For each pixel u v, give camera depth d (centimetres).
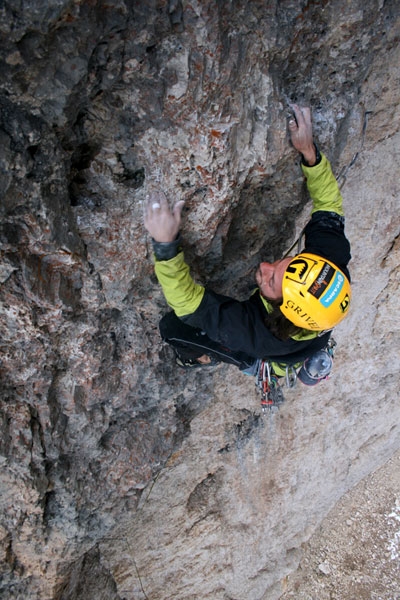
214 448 469
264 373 292
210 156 253
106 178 262
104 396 336
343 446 593
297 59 262
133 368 340
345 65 279
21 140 214
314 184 284
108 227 266
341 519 682
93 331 305
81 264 269
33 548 354
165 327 312
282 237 352
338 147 319
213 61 227
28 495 328
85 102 230
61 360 307
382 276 437
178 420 399
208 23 215
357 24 257
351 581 662
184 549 505
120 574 476
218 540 529
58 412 327
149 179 265
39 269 259
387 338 500
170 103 237
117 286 290
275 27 236
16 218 231
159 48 221
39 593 376
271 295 257
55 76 205
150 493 453
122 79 227
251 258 344
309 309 242
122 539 452
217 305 255
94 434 349
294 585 656
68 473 351
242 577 582
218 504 515
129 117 244
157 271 252
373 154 355
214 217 281
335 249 265
